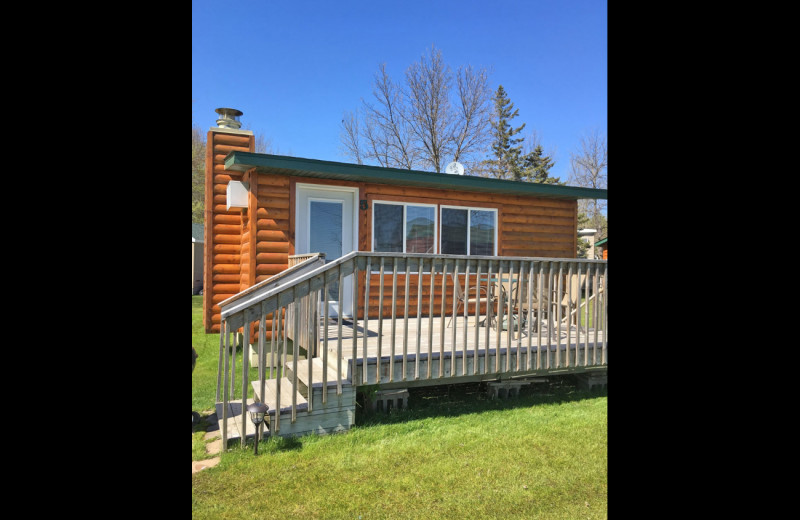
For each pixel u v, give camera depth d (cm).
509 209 879
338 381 398
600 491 296
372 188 768
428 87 2811
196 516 266
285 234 718
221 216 895
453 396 509
